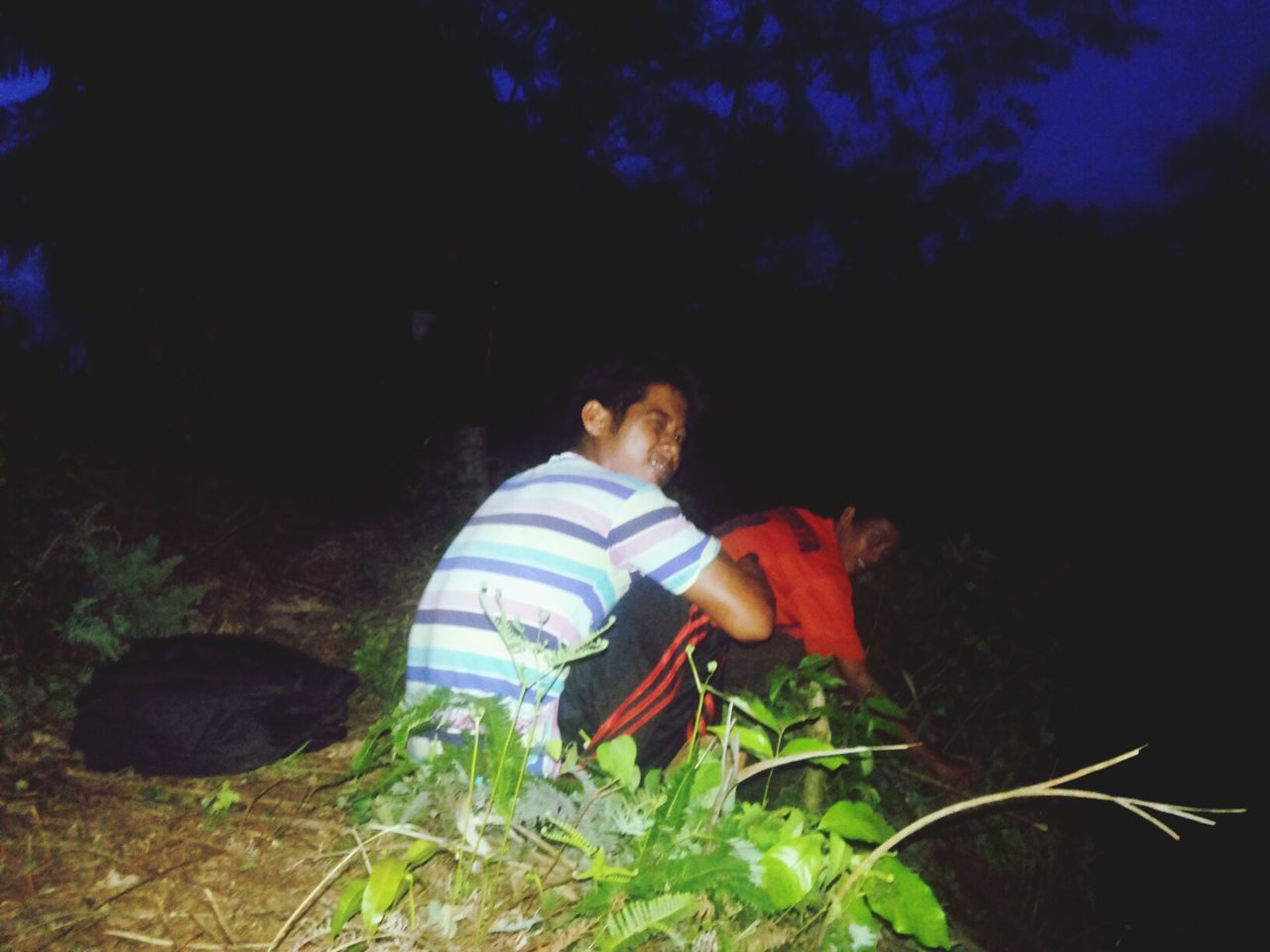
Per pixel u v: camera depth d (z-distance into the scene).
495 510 2.33
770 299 13.30
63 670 3.47
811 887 1.72
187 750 2.75
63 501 4.81
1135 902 5.34
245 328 7.76
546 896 1.76
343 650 4.57
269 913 2.09
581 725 2.54
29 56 7.18
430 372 8.71
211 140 7.50
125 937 2.01
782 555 3.47
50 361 6.31
